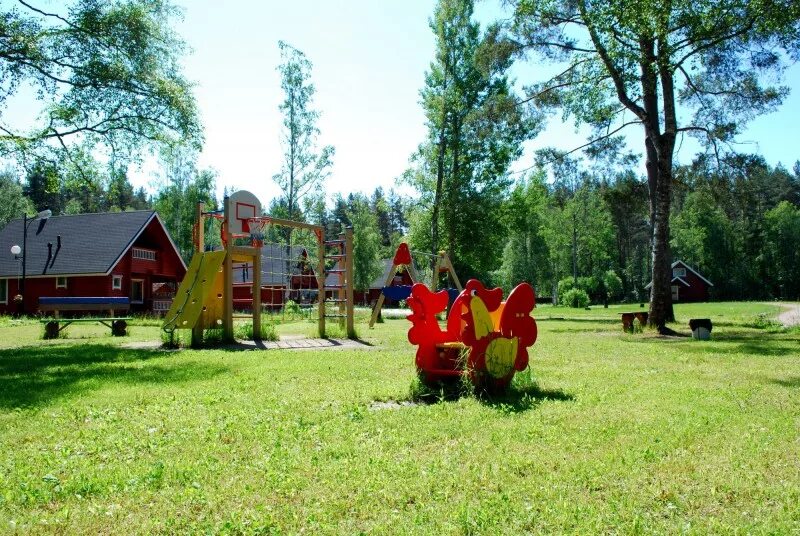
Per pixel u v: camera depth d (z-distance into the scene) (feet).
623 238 278.67
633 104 63.82
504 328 24.25
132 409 21.26
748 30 56.44
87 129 62.08
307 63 113.19
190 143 67.87
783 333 60.49
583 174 81.61
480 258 128.16
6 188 210.59
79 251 110.01
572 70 70.74
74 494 12.58
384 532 10.52
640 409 20.61
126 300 65.62
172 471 13.91
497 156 114.32
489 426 18.08
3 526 10.88
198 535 10.53
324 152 115.55
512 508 11.45
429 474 13.41
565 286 204.54
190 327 45.32
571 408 20.65
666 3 52.11
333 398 22.91
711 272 266.98
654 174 78.38
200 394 24.06
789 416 19.48
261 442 16.49
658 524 10.72
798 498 11.87
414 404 22.75
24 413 20.53
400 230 387.55
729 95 68.18
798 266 254.06
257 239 55.47
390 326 77.05
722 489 12.49
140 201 348.79
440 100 111.14
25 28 55.77
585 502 11.82
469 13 109.91
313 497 12.21
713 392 24.23
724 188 73.20
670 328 64.08
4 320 91.25
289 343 48.42
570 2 64.75
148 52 63.41
